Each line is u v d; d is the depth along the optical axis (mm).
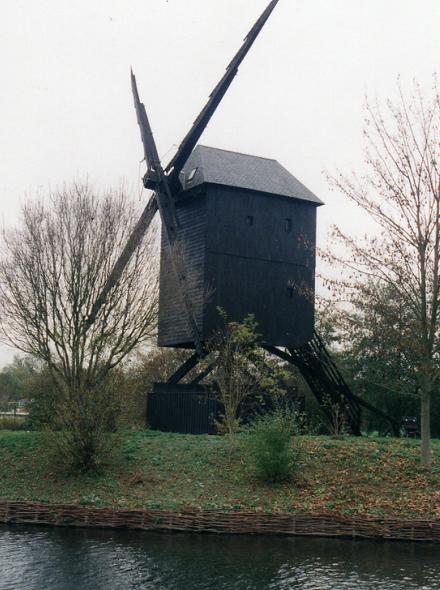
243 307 35344
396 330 26125
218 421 31281
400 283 25969
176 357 50000
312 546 20219
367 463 26281
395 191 25594
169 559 18469
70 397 25922
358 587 16453
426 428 26188
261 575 17234
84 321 26641
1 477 25750
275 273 36375
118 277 27938
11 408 63875
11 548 19281
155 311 29578
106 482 24766
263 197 36562
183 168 38281
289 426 25328
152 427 34812
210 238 35062
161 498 23500
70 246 27562
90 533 21203
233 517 21500
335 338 42000
